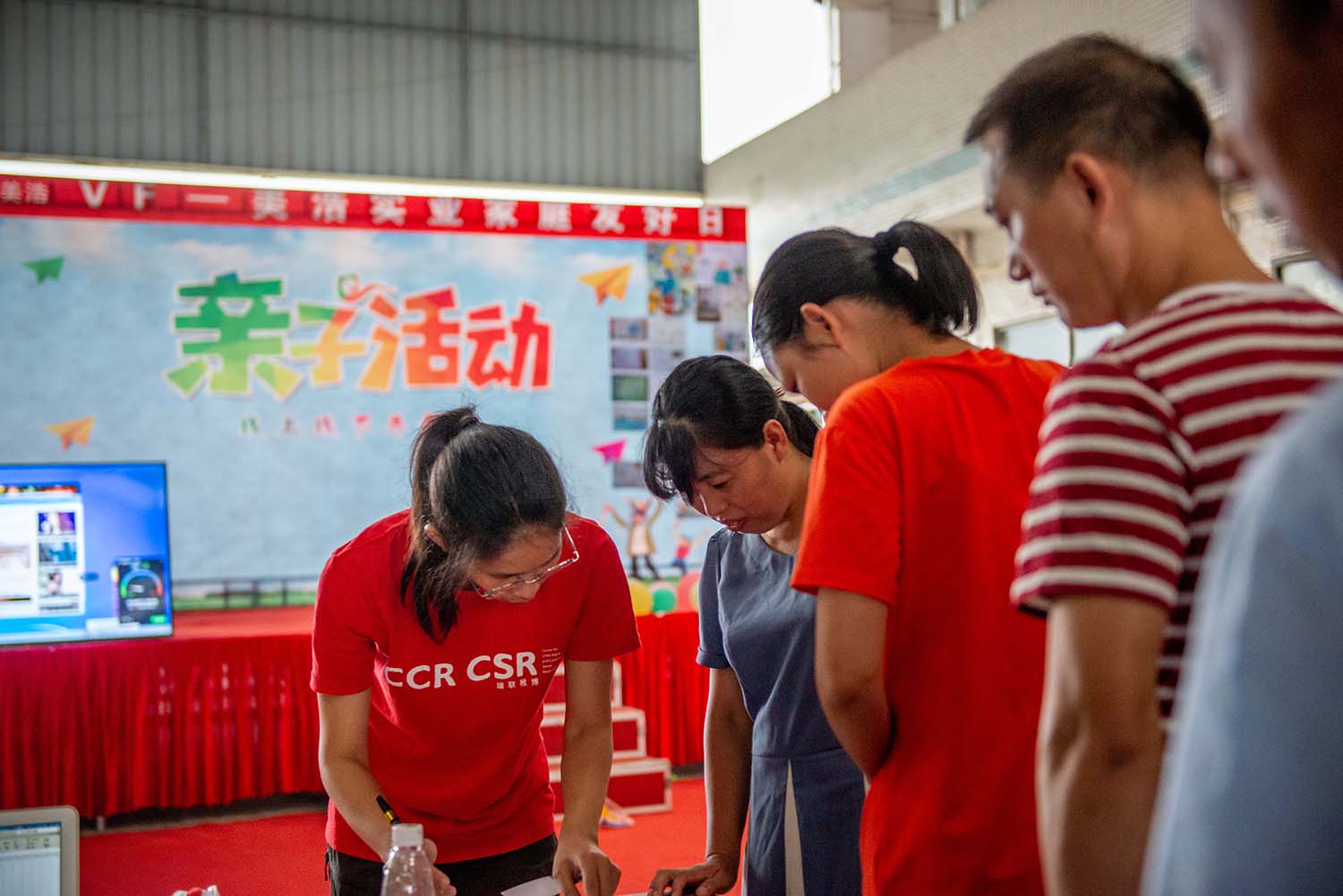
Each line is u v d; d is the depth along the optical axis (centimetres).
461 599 168
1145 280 86
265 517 658
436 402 681
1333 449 40
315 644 169
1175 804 44
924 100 753
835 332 132
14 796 471
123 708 484
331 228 671
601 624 179
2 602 475
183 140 922
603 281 704
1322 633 40
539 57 1000
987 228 782
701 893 169
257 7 936
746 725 181
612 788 504
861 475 114
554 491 156
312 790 503
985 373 120
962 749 114
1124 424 78
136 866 448
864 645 112
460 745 174
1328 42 43
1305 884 39
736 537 177
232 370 657
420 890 138
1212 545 76
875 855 119
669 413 157
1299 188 46
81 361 637
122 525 490
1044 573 78
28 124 891
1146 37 582
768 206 942
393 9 966
